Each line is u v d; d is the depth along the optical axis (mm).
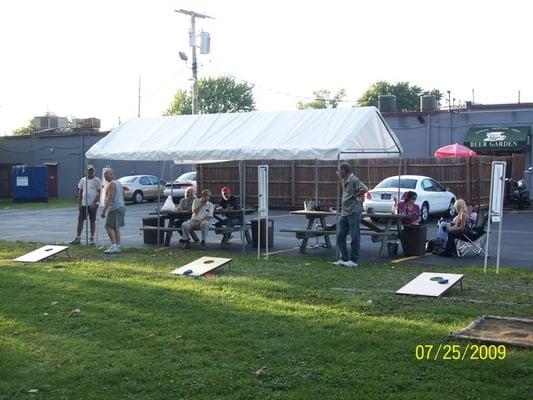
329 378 5723
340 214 13203
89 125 46656
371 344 6723
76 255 14188
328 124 13578
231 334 7191
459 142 31781
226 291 9703
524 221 22703
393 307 8555
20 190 39219
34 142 45281
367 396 5285
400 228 14094
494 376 5684
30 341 7035
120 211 14523
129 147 15633
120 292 9609
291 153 13203
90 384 5699
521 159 30062
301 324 7609
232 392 5457
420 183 23000
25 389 5594
